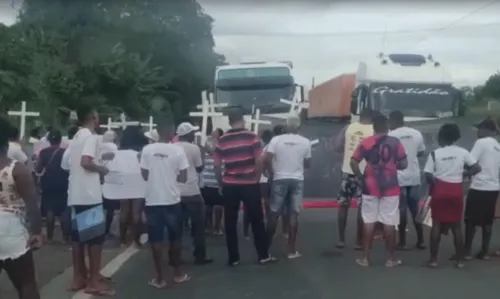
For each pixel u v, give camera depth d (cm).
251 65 2442
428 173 1046
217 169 1086
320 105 2855
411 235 1362
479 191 1088
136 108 3703
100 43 3834
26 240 661
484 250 1116
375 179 1054
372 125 1173
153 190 952
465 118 2134
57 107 3086
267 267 1078
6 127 657
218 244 1309
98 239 901
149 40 4350
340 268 1059
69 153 928
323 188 2080
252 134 1084
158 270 959
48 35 3694
